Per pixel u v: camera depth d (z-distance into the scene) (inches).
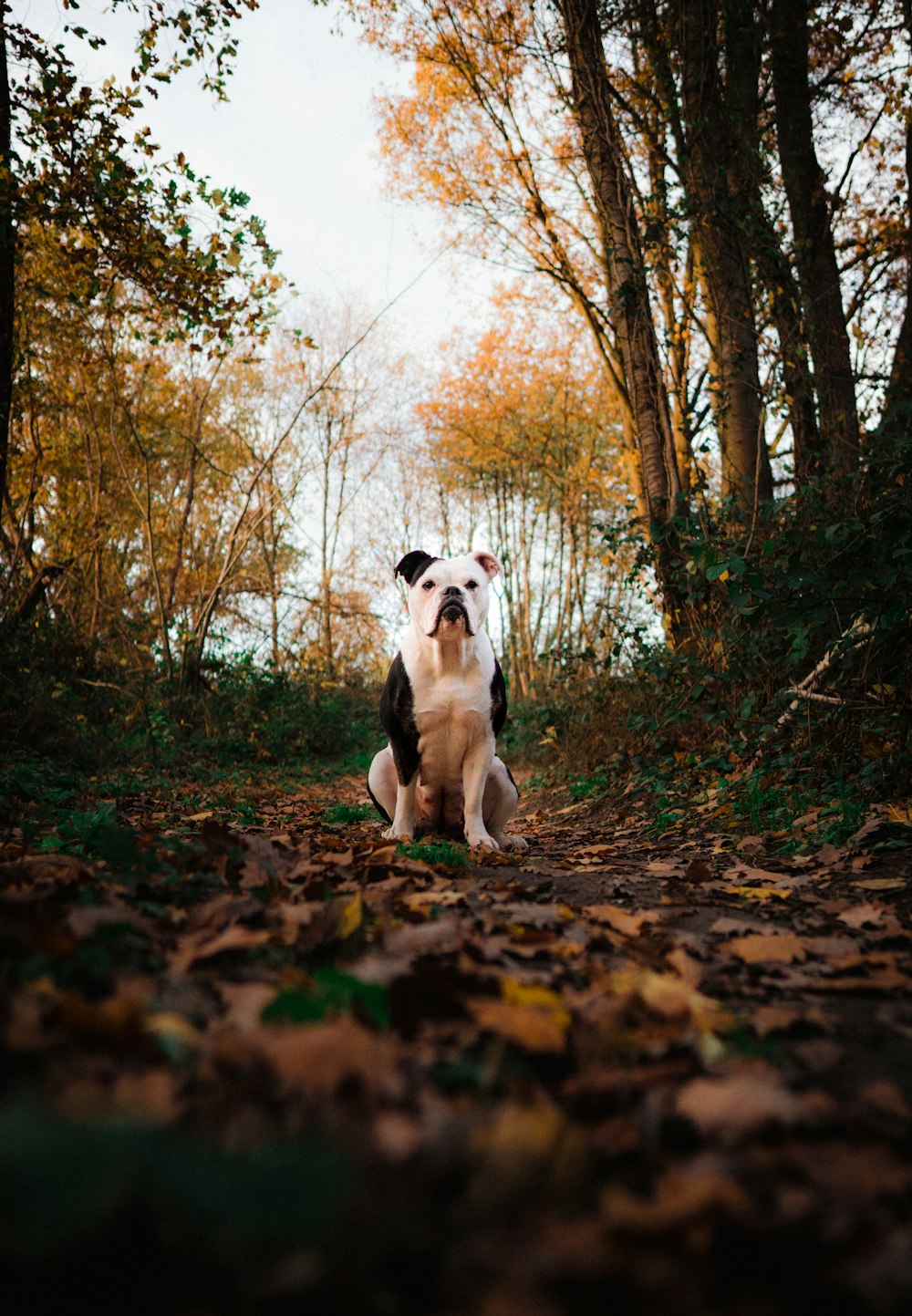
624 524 352.8
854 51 426.6
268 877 108.3
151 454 703.7
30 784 247.1
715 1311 36.5
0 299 362.6
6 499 494.0
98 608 547.8
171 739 407.8
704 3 364.2
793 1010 78.7
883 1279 38.5
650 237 364.5
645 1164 47.4
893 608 188.4
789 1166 46.9
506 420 971.9
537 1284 35.6
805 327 353.4
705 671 275.0
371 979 69.5
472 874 153.9
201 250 361.4
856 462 311.3
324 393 832.9
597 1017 67.6
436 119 534.9
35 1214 29.7
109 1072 48.7
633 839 225.9
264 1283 33.5
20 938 65.1
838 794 193.6
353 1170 38.3
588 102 380.2
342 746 676.7
